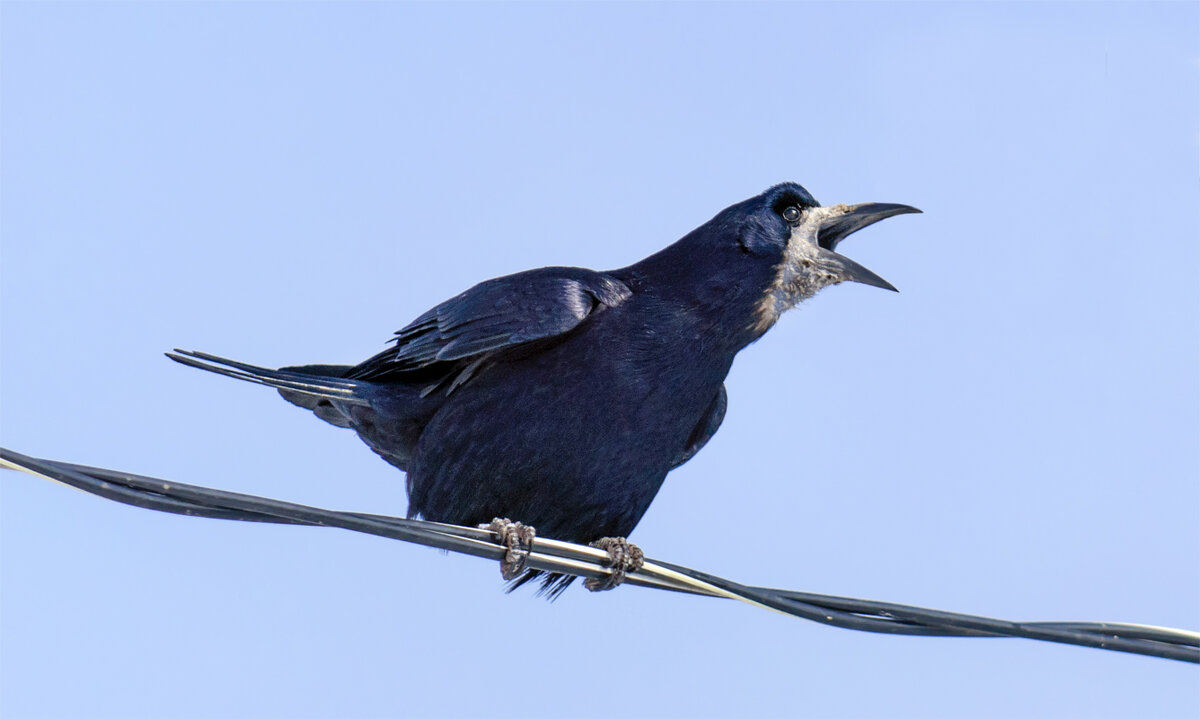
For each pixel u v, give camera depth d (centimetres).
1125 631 1047
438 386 1343
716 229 1355
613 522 1335
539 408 1289
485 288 1321
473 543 1084
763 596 1062
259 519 917
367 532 984
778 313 1366
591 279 1323
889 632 1062
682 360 1316
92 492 849
